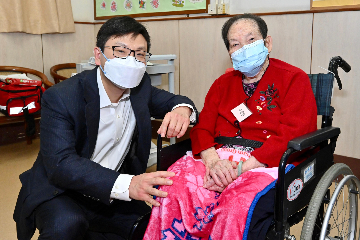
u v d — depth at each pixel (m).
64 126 1.18
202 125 1.51
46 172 1.26
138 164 1.46
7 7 3.47
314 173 1.26
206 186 1.26
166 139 3.47
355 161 2.53
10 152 3.37
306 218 1.13
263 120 1.41
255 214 1.05
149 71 2.45
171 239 1.15
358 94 2.46
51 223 1.11
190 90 3.53
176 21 3.47
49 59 4.00
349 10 2.41
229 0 3.11
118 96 1.33
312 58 2.66
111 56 1.24
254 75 1.46
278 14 2.78
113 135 1.35
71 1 4.14
